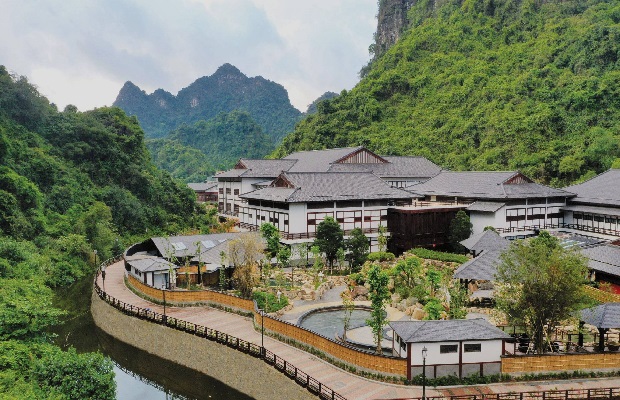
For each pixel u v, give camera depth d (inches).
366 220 2901.1
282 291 2127.2
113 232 3617.1
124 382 1694.1
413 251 2709.2
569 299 1353.3
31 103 4079.7
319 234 2506.2
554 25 5644.7
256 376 1451.8
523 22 6067.9
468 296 1857.8
